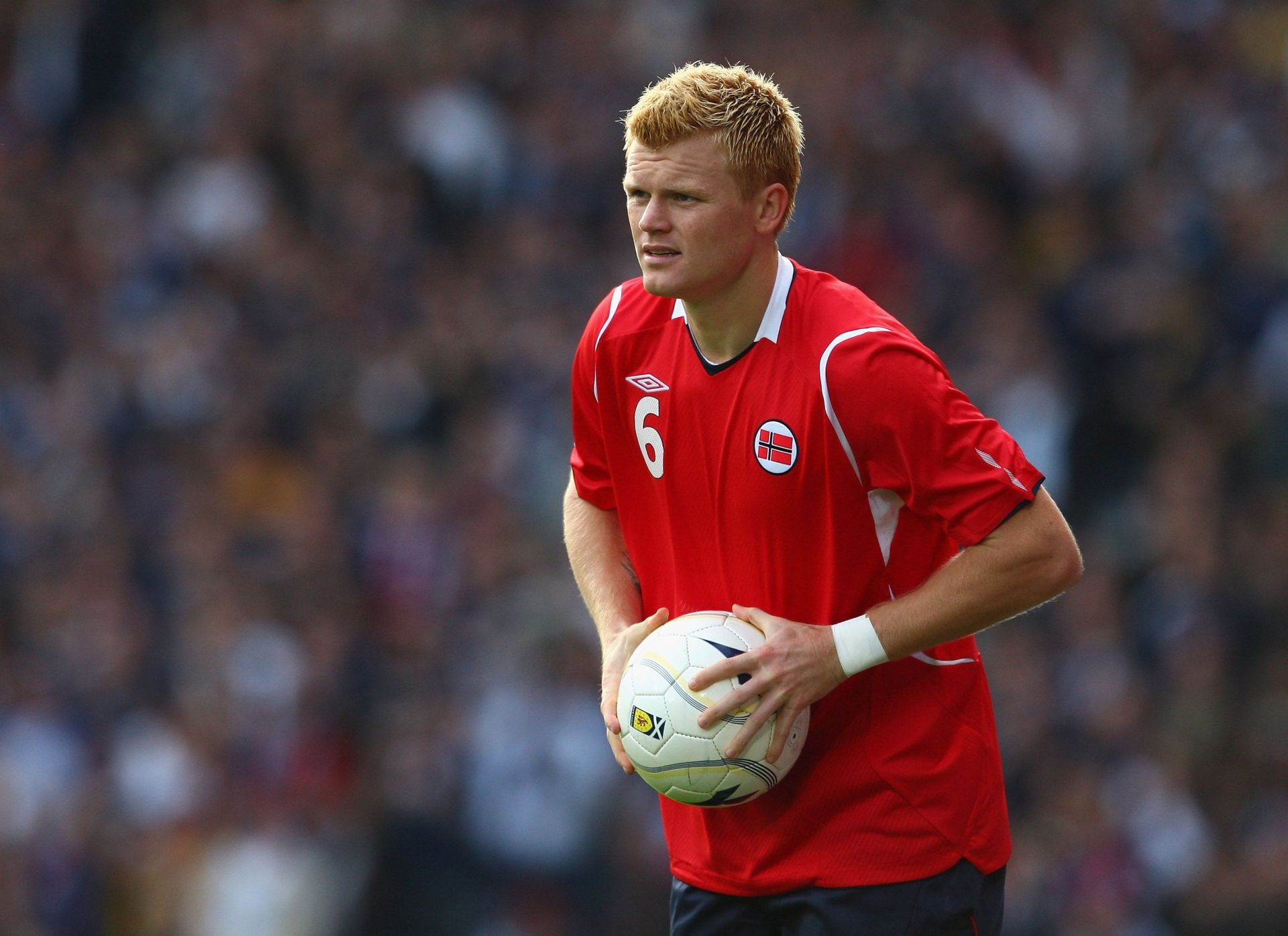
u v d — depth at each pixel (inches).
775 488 524.1
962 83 2101.4
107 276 1987.0
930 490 502.3
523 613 1531.7
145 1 2244.1
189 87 2171.5
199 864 1384.1
